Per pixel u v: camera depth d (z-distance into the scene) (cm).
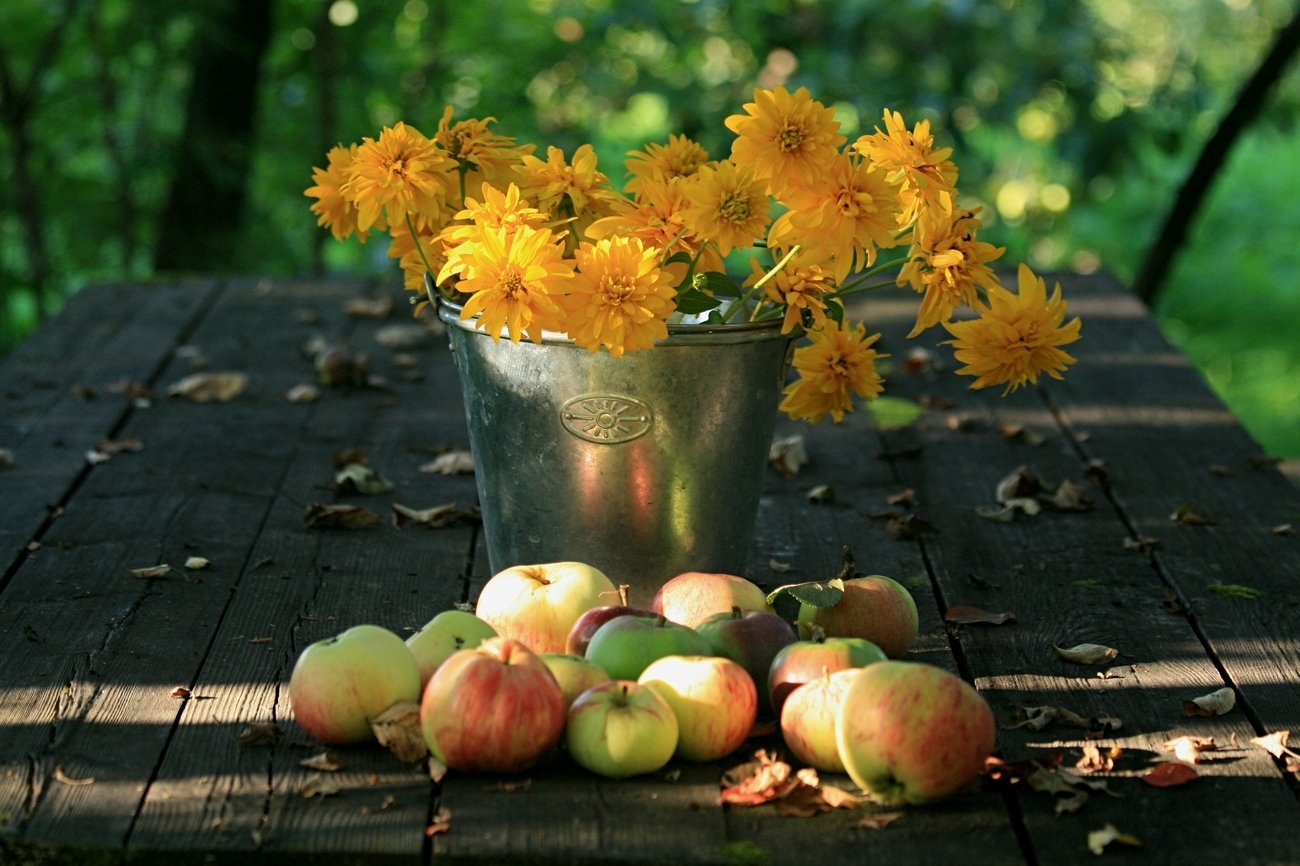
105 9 573
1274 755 165
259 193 617
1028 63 519
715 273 184
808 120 171
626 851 144
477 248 171
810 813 150
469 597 208
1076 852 146
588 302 171
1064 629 200
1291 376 661
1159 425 285
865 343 191
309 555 222
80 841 144
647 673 160
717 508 193
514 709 152
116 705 174
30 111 543
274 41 611
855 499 249
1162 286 519
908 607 180
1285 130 588
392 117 600
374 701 160
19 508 237
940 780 148
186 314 356
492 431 193
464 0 583
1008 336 178
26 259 584
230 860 143
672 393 184
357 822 148
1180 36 704
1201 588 213
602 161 666
